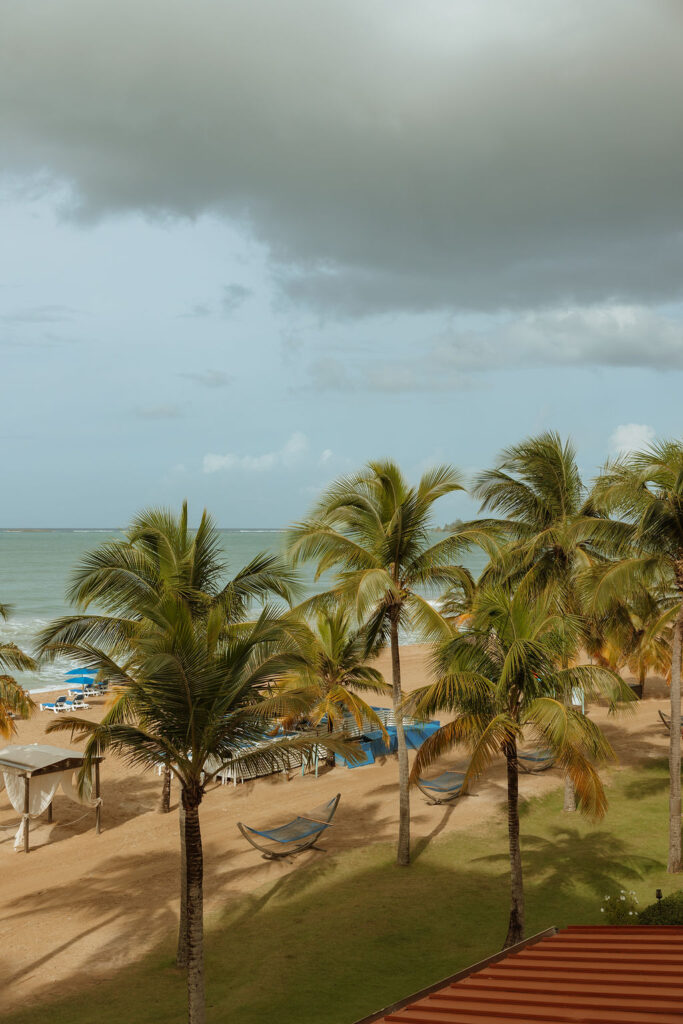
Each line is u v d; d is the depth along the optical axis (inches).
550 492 1001.5
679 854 829.2
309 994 603.5
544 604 722.2
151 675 522.9
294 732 1294.3
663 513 802.2
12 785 995.3
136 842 1000.9
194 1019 524.7
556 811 1061.8
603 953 402.0
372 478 879.7
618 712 1654.8
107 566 631.2
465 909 757.3
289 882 840.9
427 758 665.6
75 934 732.0
